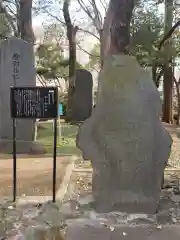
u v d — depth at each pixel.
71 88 17.28
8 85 9.16
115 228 4.27
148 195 4.63
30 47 9.26
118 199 4.62
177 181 6.34
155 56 17.52
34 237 4.10
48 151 9.27
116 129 4.58
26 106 4.90
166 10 17.95
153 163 4.61
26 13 13.30
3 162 7.97
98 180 4.64
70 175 6.79
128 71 4.61
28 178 6.54
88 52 26.95
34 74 9.31
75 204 4.93
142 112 4.57
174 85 23.89
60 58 23.28
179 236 4.13
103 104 4.61
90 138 4.65
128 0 8.86
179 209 4.83
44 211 4.70
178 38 18.23
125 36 8.88
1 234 4.14
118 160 4.59
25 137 9.16
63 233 4.19
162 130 4.63
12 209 4.80
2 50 9.20
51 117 4.91
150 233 4.18
